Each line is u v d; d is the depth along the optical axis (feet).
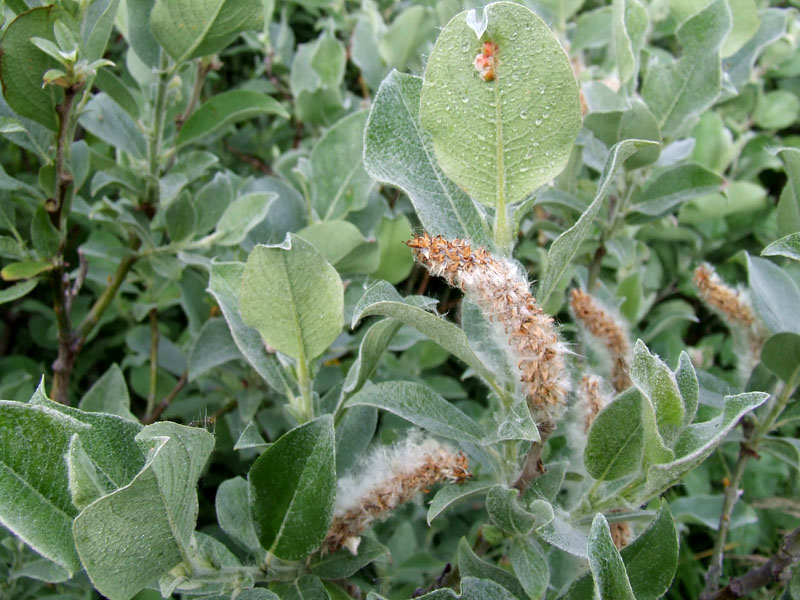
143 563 0.52
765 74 1.77
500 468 0.73
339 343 1.10
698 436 0.60
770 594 0.94
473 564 0.74
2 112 0.91
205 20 0.92
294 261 0.64
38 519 0.49
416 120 0.67
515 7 0.52
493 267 0.58
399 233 1.11
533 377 0.59
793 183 0.83
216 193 1.14
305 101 1.42
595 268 1.14
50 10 0.77
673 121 1.04
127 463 0.54
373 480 0.73
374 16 1.53
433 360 1.28
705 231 1.60
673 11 1.17
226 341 1.04
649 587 0.66
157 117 1.06
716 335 1.52
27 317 1.54
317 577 0.70
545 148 0.57
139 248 1.20
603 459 0.66
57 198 0.89
